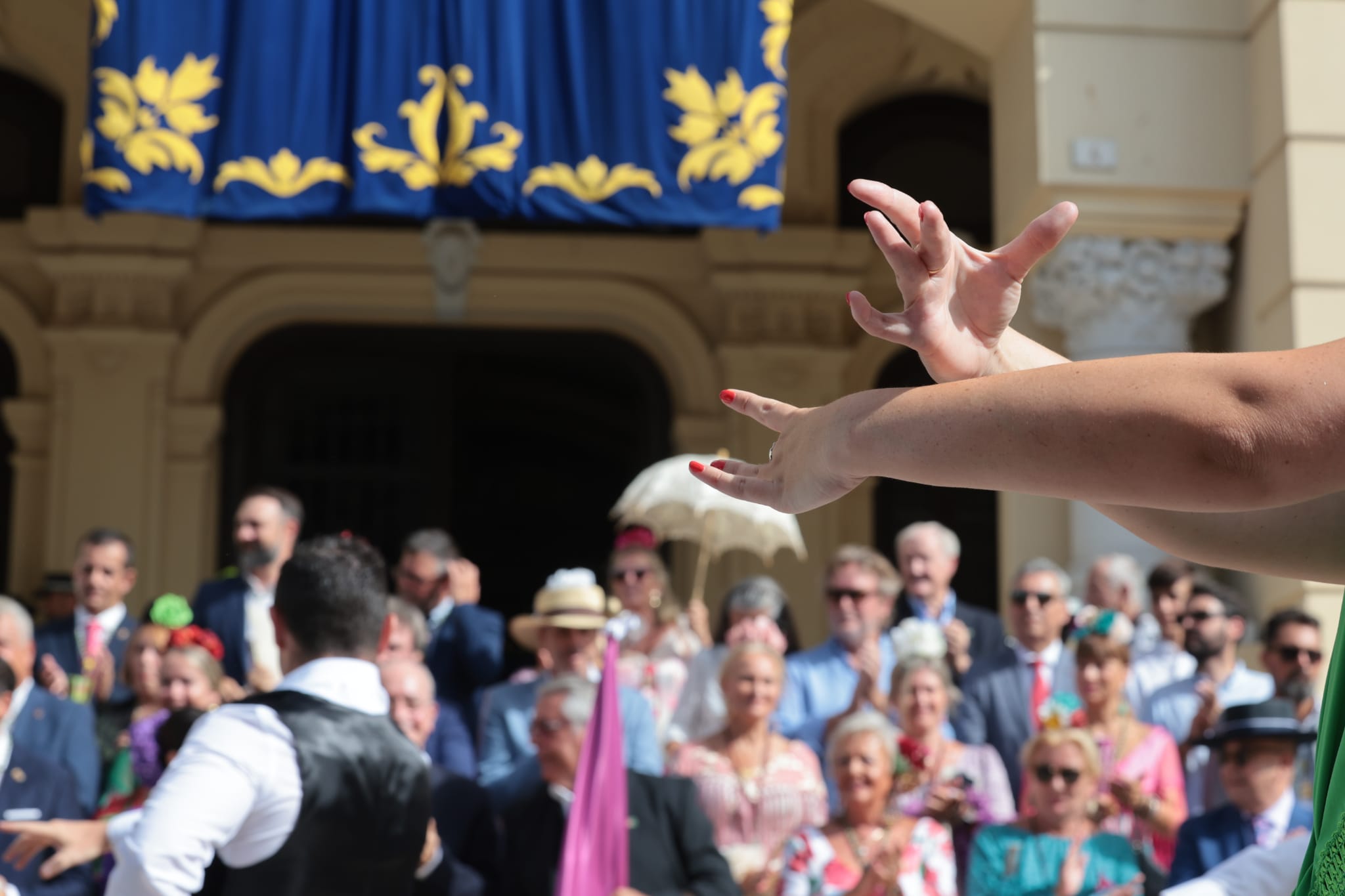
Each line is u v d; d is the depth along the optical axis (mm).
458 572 8836
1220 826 6293
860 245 14977
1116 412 1297
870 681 7488
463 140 8188
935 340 1689
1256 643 8727
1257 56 9211
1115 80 9258
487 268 15078
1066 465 1311
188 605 8570
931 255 1675
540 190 8195
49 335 14523
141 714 7352
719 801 6848
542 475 19109
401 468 15469
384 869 4301
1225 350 9484
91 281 14625
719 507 9023
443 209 8180
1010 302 1699
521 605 18969
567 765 6332
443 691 8461
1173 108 9281
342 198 8156
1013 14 9602
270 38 8195
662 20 8305
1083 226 9227
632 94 8266
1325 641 8516
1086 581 8867
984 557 15195
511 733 7473
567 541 19141
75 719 7379
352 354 15492
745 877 6574
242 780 4055
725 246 14945
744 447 14820
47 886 6266
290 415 15414
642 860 5984
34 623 13961
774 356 14891
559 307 15164
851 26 15000
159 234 14672
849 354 14914
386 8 8266
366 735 4332
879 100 15398
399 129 8195
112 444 14461
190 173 8102
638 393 17141
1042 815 6215
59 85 14680
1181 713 7754
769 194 8227
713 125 8266
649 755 6996
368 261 15062
